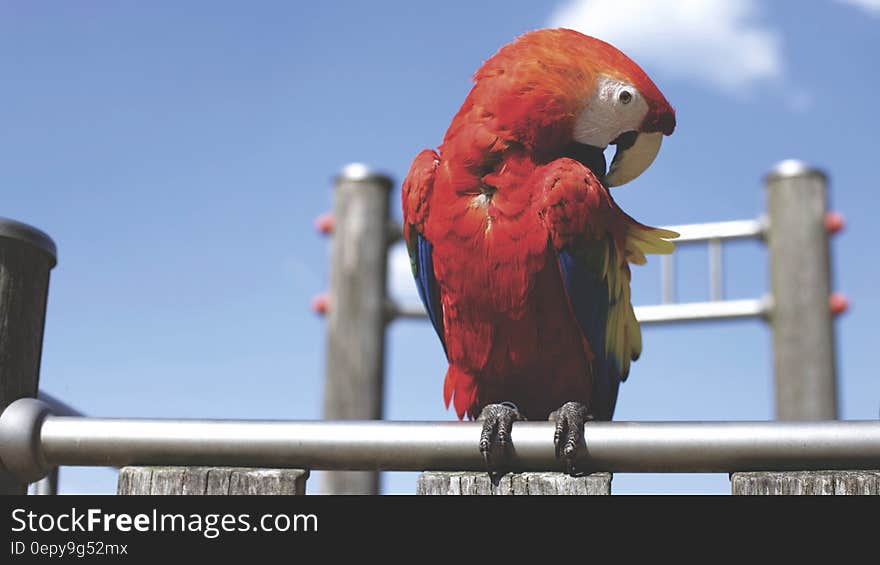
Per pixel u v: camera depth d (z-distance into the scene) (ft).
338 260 20.80
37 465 6.35
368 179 20.99
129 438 6.22
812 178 19.45
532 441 6.02
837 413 18.75
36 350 6.95
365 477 19.42
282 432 6.11
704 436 5.76
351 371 20.31
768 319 19.65
